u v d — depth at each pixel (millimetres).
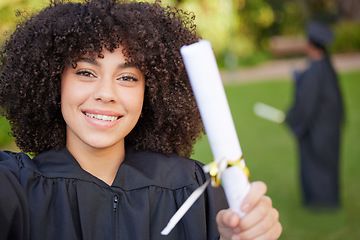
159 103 1655
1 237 1277
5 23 4695
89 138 1411
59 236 1392
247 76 13734
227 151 1007
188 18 1743
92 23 1411
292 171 5785
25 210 1336
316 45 4703
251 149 6852
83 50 1388
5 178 1322
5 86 1540
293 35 20625
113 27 1402
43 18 1497
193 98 1718
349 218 4449
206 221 1620
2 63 1582
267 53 17328
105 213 1464
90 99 1400
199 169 1688
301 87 4703
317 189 4645
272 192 5121
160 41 1562
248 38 17188
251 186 1060
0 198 1277
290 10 20516
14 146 5883
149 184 1539
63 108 1442
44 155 1488
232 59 13727
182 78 1691
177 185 1601
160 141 1673
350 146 6961
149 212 1519
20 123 1595
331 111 4652
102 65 1401
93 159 1501
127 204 1488
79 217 1433
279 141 7242
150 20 1576
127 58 1413
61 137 1536
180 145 1752
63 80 1443
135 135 1662
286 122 4832
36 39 1492
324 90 4660
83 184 1451
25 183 1387
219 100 983
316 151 4648
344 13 21547
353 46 17203
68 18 1443
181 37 1641
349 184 5406
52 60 1461
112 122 1418
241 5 16516
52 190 1421
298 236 4059
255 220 1079
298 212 4625
